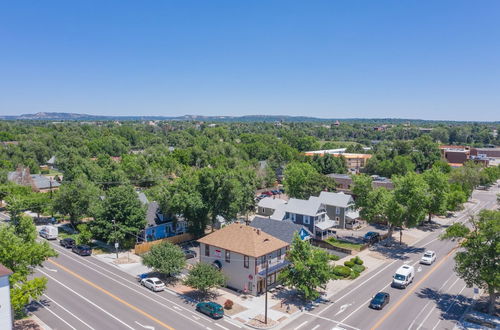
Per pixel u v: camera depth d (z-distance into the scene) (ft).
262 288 143.02
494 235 118.11
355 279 157.07
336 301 134.00
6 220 240.32
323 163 424.46
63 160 432.66
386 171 439.22
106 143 597.52
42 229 212.64
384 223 256.73
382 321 118.01
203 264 137.28
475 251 121.60
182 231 219.82
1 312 88.99
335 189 307.17
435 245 211.00
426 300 135.13
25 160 452.76
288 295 139.64
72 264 168.35
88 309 123.44
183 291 141.18
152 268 163.02
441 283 152.87
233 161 447.83
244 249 140.97
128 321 115.55
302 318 119.85
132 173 361.92
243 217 266.36
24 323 112.57
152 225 201.98
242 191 233.35
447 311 126.11
